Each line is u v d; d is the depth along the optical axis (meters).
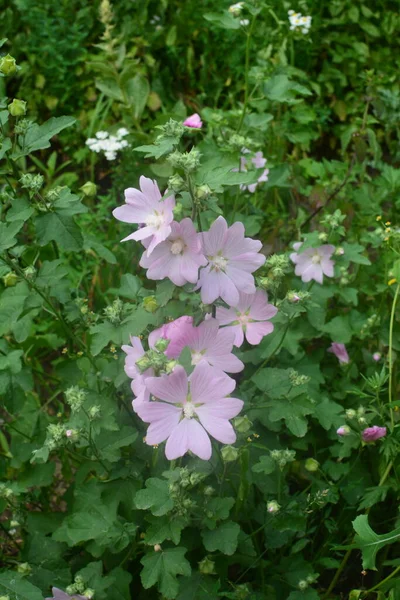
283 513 0.58
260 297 0.58
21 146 0.58
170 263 0.51
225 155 0.75
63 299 0.62
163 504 0.52
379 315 0.74
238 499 0.57
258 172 0.75
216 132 0.93
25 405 0.73
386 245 0.71
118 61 1.07
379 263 0.79
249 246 0.52
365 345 0.79
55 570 0.61
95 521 0.58
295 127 1.09
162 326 0.53
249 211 0.84
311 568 0.61
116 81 1.07
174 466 0.53
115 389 0.62
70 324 0.67
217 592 0.57
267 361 0.67
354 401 0.72
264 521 0.62
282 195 1.02
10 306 0.62
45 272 0.61
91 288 0.93
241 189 0.80
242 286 0.52
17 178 0.60
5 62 0.57
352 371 0.74
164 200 0.50
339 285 0.74
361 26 1.30
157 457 0.60
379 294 0.80
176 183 0.49
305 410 0.59
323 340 0.79
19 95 1.26
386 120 1.09
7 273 0.62
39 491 0.73
